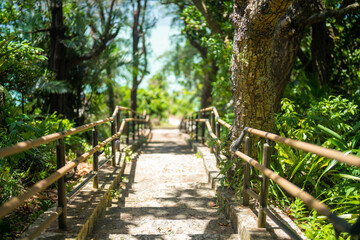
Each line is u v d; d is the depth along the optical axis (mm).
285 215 2936
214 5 8586
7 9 5832
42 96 6676
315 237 2578
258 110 3750
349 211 2840
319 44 6562
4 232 2527
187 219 3500
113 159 5273
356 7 5586
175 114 33000
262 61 3607
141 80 15328
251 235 2510
